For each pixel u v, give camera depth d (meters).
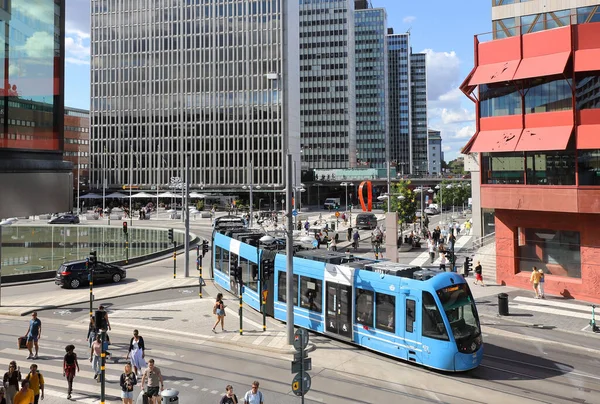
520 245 29.22
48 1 6.70
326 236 45.69
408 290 16.05
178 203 111.50
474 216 42.72
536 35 26.94
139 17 119.12
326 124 159.38
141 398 12.25
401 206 48.22
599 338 19.64
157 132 117.50
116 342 18.64
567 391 14.14
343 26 158.62
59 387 14.13
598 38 24.95
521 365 16.44
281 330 20.23
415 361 15.76
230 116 113.94
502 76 27.73
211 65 115.19
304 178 129.12
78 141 127.94
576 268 26.55
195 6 116.31
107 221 75.94
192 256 42.41
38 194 6.46
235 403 11.30
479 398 13.59
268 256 22.39
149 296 27.08
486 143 28.83
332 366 16.14
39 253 44.12
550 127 26.23
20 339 17.33
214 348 18.06
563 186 25.66
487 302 25.53
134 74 119.00
